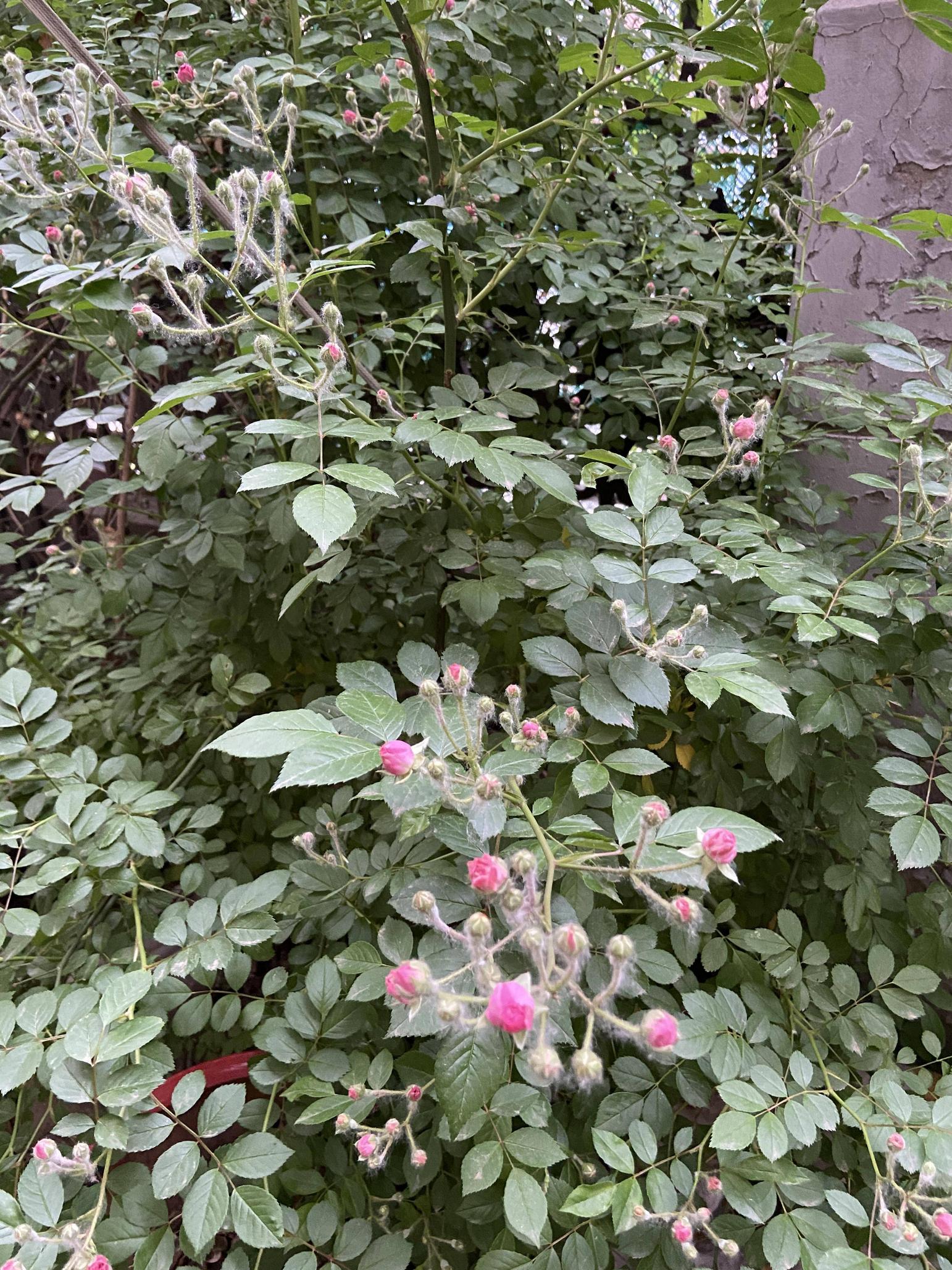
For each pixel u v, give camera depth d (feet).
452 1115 2.66
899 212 6.47
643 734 4.09
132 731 6.09
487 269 6.38
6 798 4.90
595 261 6.81
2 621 7.64
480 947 2.38
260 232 6.11
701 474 4.59
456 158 5.17
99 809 3.99
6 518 10.27
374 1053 3.79
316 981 3.61
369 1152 3.13
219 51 6.28
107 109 5.27
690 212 5.84
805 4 4.05
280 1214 2.87
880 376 6.66
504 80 6.17
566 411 7.86
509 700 3.43
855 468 6.83
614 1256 3.76
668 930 4.20
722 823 2.70
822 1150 4.00
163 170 4.35
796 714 3.93
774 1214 3.23
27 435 10.28
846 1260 2.75
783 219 6.79
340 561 3.89
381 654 5.75
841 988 3.81
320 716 2.66
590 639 3.35
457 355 7.08
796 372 6.22
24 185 5.70
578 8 7.19
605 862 3.17
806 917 4.66
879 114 6.35
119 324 4.36
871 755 4.29
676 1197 3.03
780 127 7.91
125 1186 3.07
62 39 4.27
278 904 4.22
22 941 4.33
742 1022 3.32
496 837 3.26
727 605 4.42
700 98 5.05
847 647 4.22
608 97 5.14
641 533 3.43
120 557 6.22
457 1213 3.41
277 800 5.39
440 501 4.82
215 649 6.19
